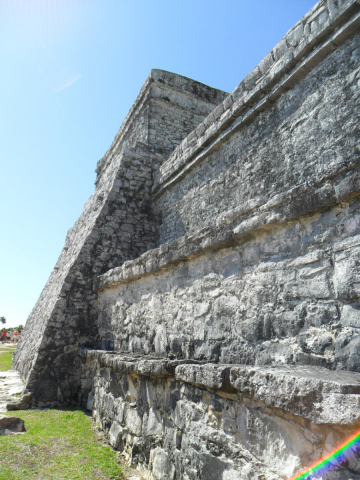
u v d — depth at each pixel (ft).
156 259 15.94
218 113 21.53
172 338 14.56
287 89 16.99
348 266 8.09
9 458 12.18
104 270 25.94
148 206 29.66
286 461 6.35
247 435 7.38
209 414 8.70
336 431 5.53
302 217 9.45
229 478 7.61
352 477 5.15
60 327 23.30
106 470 11.71
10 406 20.21
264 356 9.98
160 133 36.17
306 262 9.19
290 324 9.37
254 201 10.74
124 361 13.57
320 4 14.97
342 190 8.00
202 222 22.85
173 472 9.82
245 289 11.08
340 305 8.21
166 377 11.04
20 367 31.48
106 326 22.43
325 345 8.32
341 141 13.78
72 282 24.50
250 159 19.02
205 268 13.14
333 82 14.57
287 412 6.48
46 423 17.01
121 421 13.91
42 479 10.82
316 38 14.99
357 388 5.30
